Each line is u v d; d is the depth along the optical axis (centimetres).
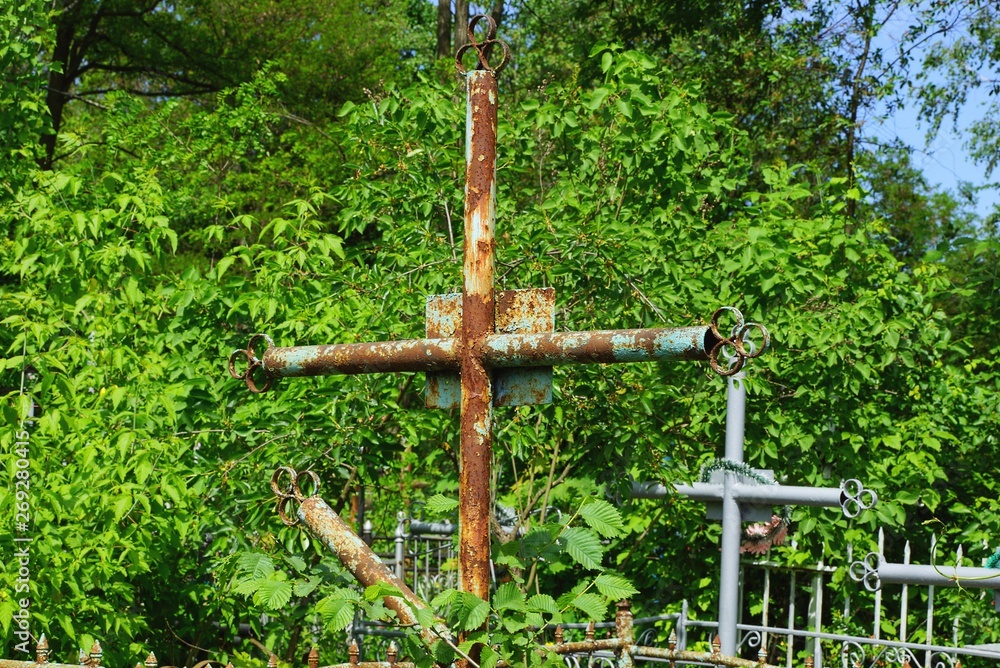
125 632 504
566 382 527
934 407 721
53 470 460
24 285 542
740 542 587
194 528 494
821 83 1594
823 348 627
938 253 752
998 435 737
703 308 581
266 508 488
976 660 665
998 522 678
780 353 632
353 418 510
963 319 805
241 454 510
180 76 2034
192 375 511
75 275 545
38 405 486
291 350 259
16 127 657
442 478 635
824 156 1595
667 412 595
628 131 554
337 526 256
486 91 238
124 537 465
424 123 591
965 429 727
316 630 589
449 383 244
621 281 523
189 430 504
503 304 239
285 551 491
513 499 601
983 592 652
